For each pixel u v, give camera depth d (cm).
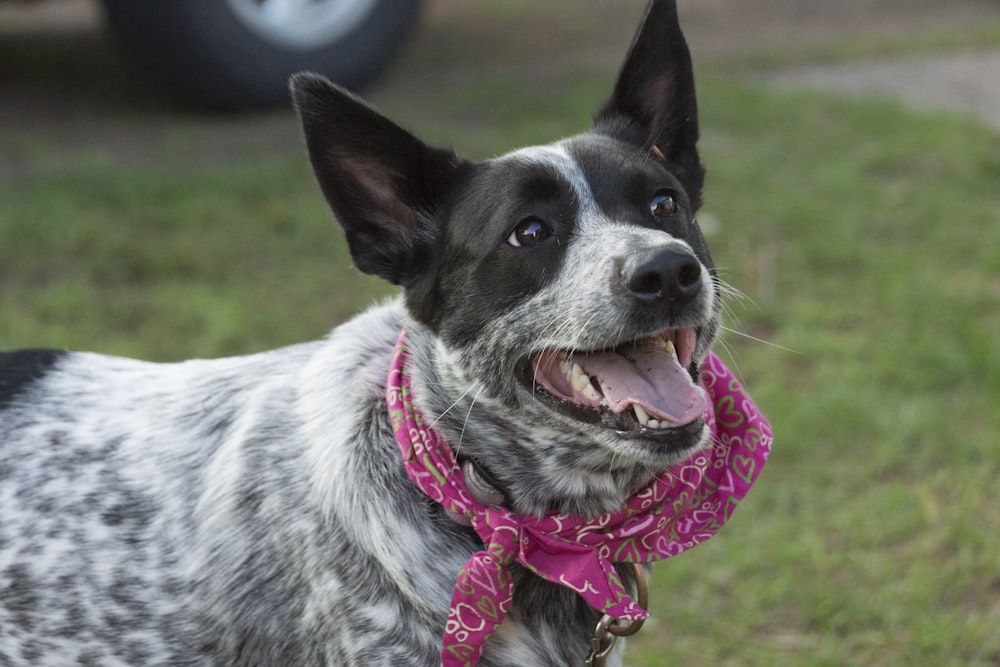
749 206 846
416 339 332
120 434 346
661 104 368
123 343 638
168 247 748
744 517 515
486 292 319
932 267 753
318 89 322
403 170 337
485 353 319
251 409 340
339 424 321
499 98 1084
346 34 1035
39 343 630
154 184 835
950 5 1708
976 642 437
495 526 301
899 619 450
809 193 873
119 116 1024
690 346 316
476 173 335
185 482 337
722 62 1309
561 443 317
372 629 306
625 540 315
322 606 312
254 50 991
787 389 614
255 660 326
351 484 311
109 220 786
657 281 294
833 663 432
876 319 691
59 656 334
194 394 354
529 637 319
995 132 1048
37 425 347
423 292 333
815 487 532
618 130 364
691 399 300
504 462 323
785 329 673
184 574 327
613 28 1507
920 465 546
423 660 306
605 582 305
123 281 725
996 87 1220
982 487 529
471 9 1574
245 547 323
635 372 308
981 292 711
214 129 994
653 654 444
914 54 1363
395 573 303
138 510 334
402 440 309
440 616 305
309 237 782
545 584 321
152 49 969
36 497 335
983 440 558
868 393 594
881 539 496
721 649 445
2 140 947
